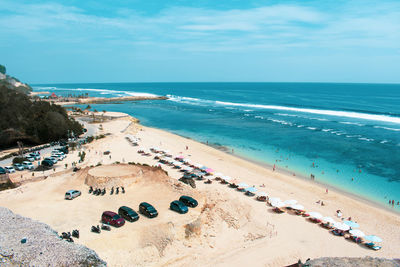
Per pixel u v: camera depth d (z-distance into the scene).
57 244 20.41
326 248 32.59
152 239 27.92
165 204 35.50
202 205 36.50
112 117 128.50
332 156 71.75
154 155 69.94
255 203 44.47
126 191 38.72
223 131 105.94
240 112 159.12
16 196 37.19
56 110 90.94
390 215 41.84
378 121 120.12
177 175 55.38
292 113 149.75
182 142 87.75
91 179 39.88
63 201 35.50
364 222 39.59
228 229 33.78
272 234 34.56
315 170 61.59
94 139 83.56
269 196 47.34
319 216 38.50
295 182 54.50
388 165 64.56
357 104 184.75
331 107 167.12
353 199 47.38
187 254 27.80
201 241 30.06
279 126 113.25
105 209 33.56
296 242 33.25
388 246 33.75
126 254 25.55
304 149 78.31
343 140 87.75
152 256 26.34
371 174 59.00
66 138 82.50
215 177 55.09
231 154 74.44
